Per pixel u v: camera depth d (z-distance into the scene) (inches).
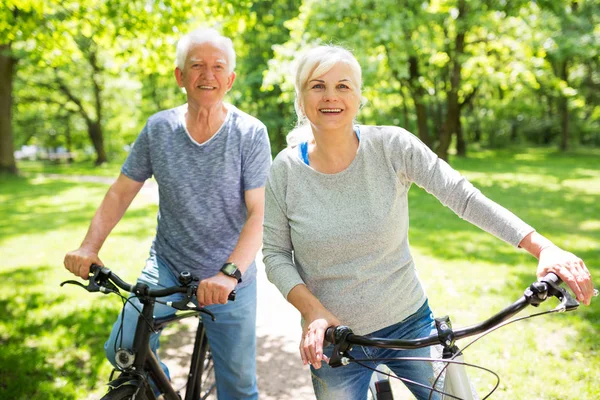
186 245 106.3
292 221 79.4
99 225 103.3
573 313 190.1
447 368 68.8
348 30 527.8
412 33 577.0
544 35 629.9
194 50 101.2
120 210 108.2
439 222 374.0
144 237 352.8
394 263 79.2
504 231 68.8
